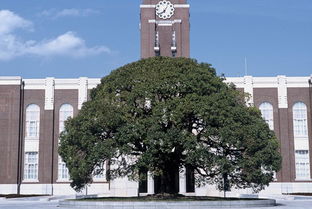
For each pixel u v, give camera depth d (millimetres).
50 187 50562
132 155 29891
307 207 29047
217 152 29391
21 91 52406
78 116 30188
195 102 27969
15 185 50000
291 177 50531
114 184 46688
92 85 52938
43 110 52281
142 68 30984
